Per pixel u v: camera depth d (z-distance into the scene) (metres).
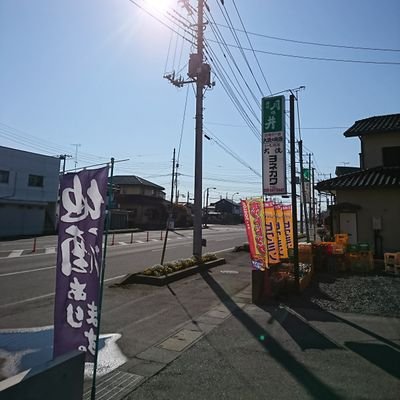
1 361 4.51
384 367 4.27
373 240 15.38
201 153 13.98
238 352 4.72
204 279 10.48
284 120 9.52
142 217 52.19
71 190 3.75
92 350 3.47
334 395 3.56
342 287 9.23
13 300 7.65
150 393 3.58
